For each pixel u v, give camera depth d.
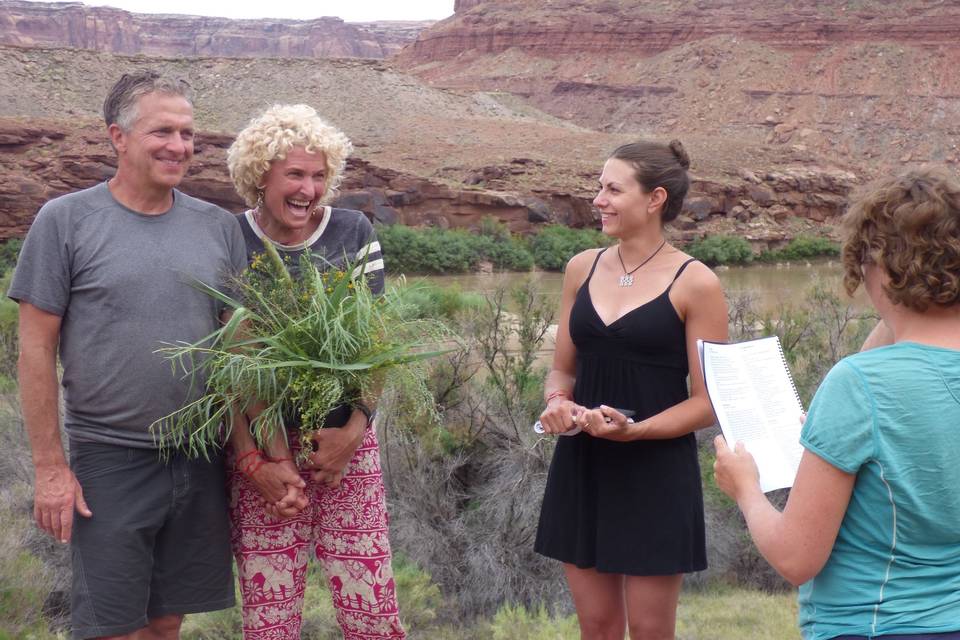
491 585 5.59
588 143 94.44
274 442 3.03
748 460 2.25
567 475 3.25
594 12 174.88
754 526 2.11
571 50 173.75
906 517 1.92
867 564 1.97
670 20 166.12
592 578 3.25
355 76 117.06
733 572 6.09
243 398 2.96
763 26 155.62
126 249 2.94
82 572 2.94
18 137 61.41
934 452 1.90
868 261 2.02
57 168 59.88
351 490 3.21
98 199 2.99
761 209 71.50
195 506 3.07
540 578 5.77
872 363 1.96
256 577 3.19
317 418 2.96
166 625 3.19
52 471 2.90
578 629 4.64
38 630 4.56
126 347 2.92
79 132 63.97
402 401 6.06
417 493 6.04
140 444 2.96
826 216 73.88
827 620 2.02
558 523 3.26
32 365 2.87
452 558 5.87
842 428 1.93
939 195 1.89
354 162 62.19
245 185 3.23
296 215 3.21
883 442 1.91
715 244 63.19
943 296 1.90
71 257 2.92
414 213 61.88
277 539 3.18
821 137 134.75
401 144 91.81
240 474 3.19
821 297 8.81
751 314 9.31
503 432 6.51
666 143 3.20
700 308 3.09
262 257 3.18
